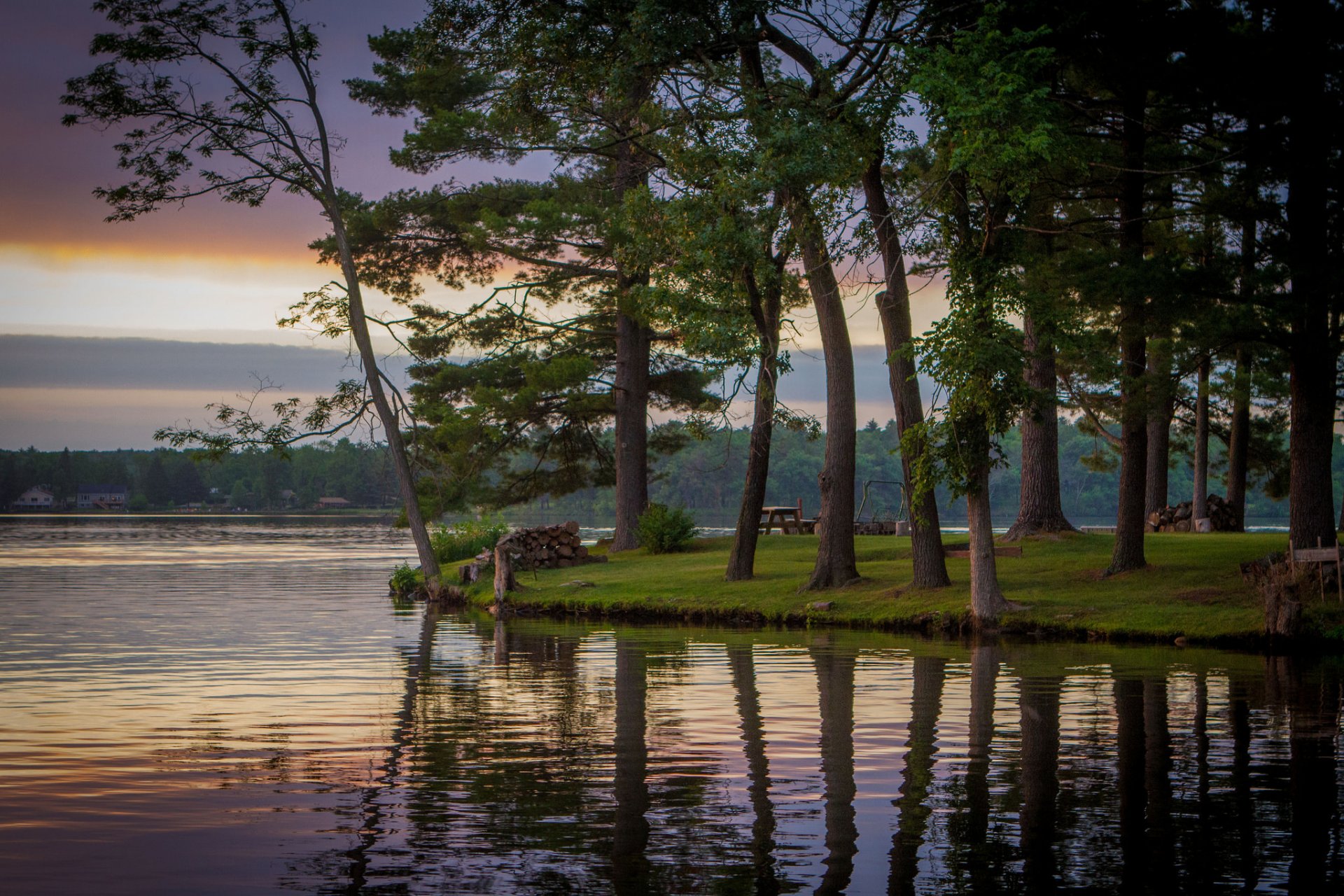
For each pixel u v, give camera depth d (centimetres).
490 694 1581
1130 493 2791
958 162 2122
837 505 2956
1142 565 2784
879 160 2608
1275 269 2352
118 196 3584
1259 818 930
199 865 804
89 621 2652
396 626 2622
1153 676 1759
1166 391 2617
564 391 4416
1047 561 3091
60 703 1499
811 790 1017
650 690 1623
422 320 4762
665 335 4575
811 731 1297
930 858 825
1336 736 1268
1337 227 2459
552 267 4366
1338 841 865
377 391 3662
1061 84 2791
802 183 2361
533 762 1133
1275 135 2392
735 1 2467
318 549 6919
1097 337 2630
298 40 3606
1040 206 2955
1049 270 2592
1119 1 2366
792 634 2452
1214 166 2583
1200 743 1229
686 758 1151
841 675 1781
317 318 3631
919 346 2378
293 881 770
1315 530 2458
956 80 2109
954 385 2370
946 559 3300
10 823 909
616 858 821
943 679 1730
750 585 3039
